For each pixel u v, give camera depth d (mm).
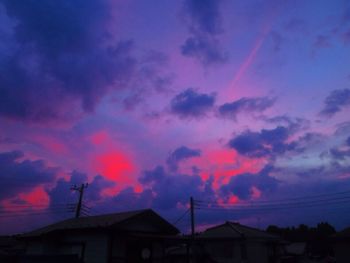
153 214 21953
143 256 20844
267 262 36281
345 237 27812
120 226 19547
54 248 21328
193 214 30828
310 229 85625
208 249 35250
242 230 37250
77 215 36312
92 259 18797
